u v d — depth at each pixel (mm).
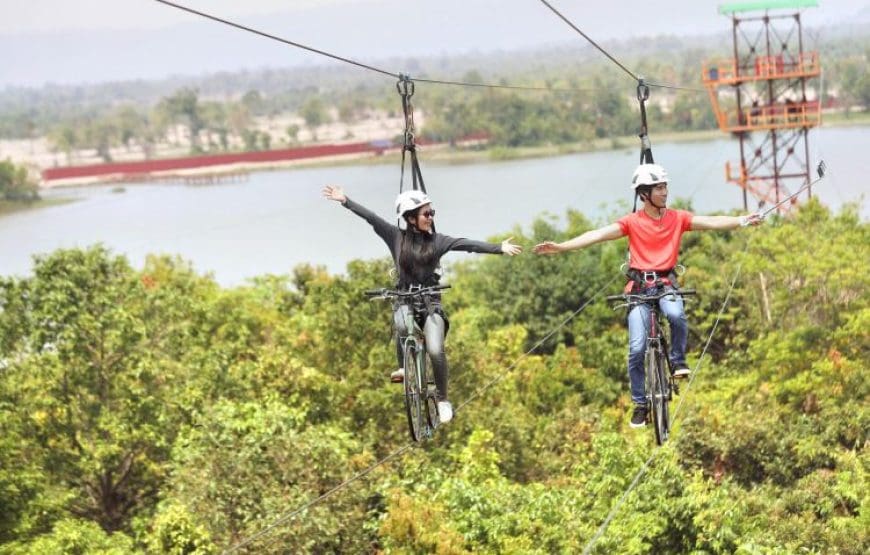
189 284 51688
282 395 32656
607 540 23438
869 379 35906
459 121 186625
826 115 166625
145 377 31422
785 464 30875
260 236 109188
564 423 35844
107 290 32125
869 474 27797
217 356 34531
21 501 27188
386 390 32688
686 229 12336
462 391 33531
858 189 96312
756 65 59344
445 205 117750
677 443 31078
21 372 30562
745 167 60250
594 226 57281
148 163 198750
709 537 23922
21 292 31406
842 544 25000
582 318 52906
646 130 14102
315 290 42250
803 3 58281
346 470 26547
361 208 12711
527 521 23953
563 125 183250
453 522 24609
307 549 24344
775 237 43688
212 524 25141
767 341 39594
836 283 39875
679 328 12094
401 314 12680
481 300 56406
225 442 26844
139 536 27938
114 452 29844
